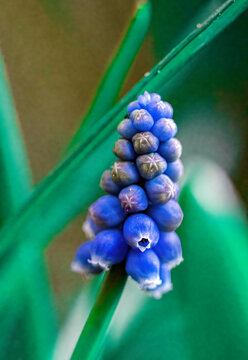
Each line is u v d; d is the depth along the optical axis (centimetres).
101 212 20
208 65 24
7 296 23
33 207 22
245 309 22
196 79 24
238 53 24
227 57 24
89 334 19
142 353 22
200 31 21
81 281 24
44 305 23
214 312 22
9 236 22
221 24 21
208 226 22
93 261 20
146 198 20
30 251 23
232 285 22
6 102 24
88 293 24
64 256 24
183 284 22
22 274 23
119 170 20
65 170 22
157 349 22
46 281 24
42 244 23
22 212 22
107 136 22
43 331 23
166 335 22
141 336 22
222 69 24
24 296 23
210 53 24
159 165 20
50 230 23
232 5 21
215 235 22
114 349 22
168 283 20
